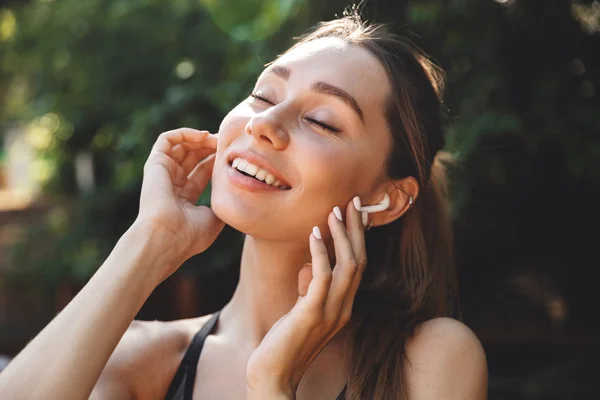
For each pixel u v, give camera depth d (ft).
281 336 4.08
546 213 10.47
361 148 4.42
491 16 9.01
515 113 9.08
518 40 9.32
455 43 9.23
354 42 4.66
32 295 15.71
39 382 3.87
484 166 9.04
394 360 4.47
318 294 4.08
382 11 8.82
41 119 15.79
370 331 4.71
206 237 4.64
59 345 3.97
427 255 5.46
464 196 8.88
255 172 4.26
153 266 4.34
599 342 11.06
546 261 11.27
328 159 4.24
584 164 8.95
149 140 10.86
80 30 14.32
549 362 11.34
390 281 5.38
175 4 14.23
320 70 4.39
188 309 10.44
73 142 15.30
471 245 10.75
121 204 13.73
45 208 20.13
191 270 11.00
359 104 4.39
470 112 9.11
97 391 4.49
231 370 4.69
